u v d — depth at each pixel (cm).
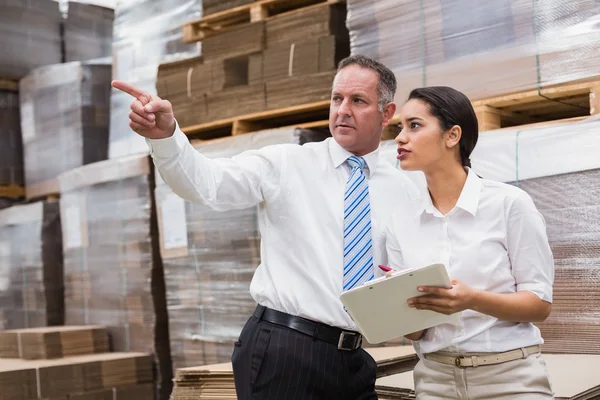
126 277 515
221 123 457
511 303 195
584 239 299
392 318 204
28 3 648
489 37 343
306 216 248
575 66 318
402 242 219
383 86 258
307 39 421
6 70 643
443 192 215
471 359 207
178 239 461
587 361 285
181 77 484
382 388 286
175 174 221
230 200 242
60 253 611
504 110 360
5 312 639
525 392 203
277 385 238
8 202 675
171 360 503
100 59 635
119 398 481
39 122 639
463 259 206
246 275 421
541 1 328
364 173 260
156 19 546
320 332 241
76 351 511
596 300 296
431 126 211
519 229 203
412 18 370
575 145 301
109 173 526
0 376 442
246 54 448
